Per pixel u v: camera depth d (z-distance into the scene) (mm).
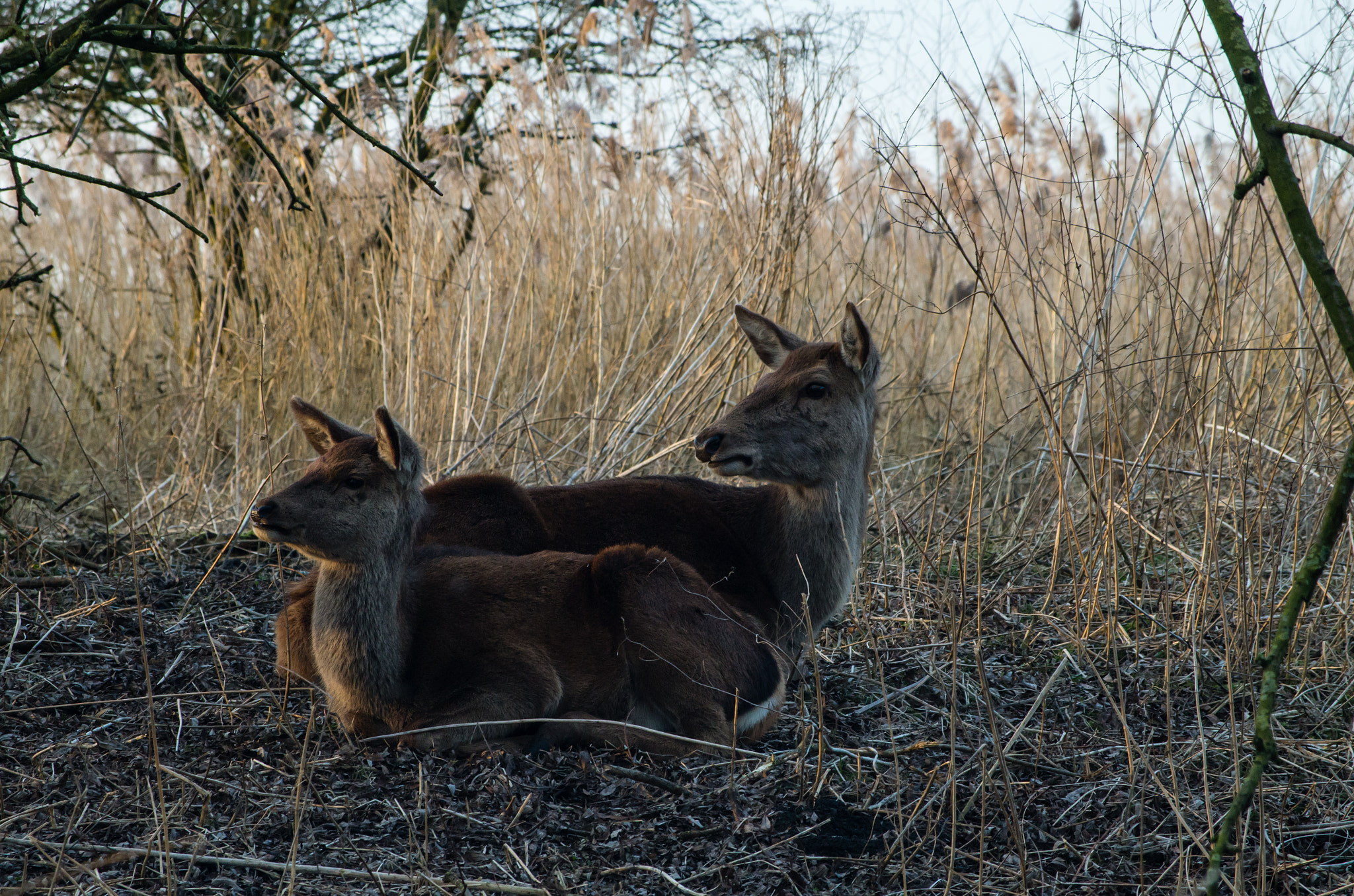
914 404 15453
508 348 13961
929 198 9492
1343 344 3633
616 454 12109
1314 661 9055
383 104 14062
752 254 12273
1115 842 6430
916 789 6961
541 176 14125
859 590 10500
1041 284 11039
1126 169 10047
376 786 6754
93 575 10680
